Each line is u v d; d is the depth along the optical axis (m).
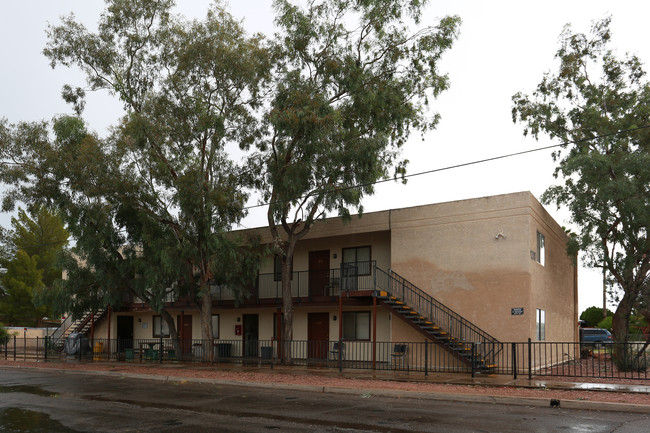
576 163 22.19
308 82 21.58
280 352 23.17
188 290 25.72
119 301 27.06
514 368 16.92
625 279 23.11
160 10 23.25
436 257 22.36
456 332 21.30
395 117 22.89
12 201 23.22
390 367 21.36
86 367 22.98
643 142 23.59
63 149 23.00
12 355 31.70
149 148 22.27
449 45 22.27
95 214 22.56
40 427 9.93
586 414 11.47
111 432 9.45
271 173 22.59
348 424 10.21
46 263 60.59
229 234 26.44
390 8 22.02
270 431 9.51
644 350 19.45
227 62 21.75
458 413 11.57
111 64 23.52
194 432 9.42
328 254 27.73
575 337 30.58
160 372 20.30
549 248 24.19
